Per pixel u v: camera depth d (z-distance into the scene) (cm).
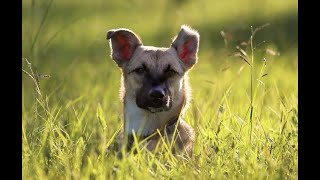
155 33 3209
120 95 1202
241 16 3472
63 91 1438
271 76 1650
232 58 1959
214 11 3769
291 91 1431
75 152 1048
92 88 1520
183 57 1196
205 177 955
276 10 3491
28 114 1299
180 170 966
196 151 1055
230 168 981
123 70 1191
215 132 1093
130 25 3356
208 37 2938
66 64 2245
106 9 4066
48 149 1091
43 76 1196
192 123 1194
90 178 969
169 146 1077
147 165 1009
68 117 1266
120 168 980
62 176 984
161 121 1131
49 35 2156
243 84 1666
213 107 1302
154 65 1148
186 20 3322
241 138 1077
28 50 1468
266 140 1067
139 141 1123
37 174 981
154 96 1104
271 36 2834
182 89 1169
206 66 2036
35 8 1523
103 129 1127
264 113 1324
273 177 948
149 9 3978
